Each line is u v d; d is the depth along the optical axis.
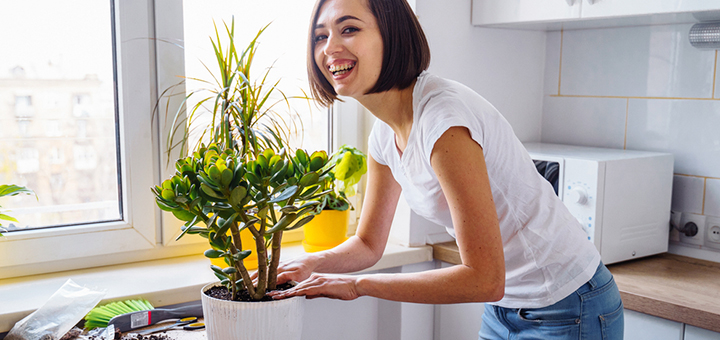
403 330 1.82
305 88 1.79
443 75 1.84
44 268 1.47
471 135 0.93
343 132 1.89
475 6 1.88
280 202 0.89
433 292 0.94
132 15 1.49
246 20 1.67
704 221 1.73
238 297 0.93
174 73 1.57
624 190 1.59
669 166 1.70
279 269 1.10
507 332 1.23
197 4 1.59
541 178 1.12
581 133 2.03
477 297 0.92
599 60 1.97
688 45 1.74
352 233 1.94
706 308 1.30
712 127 1.70
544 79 2.14
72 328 1.16
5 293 1.31
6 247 1.41
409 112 1.07
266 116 1.62
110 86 1.52
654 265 1.66
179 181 0.86
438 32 1.81
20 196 1.44
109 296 1.30
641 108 1.86
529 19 1.73
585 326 1.12
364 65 0.98
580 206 1.57
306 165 0.91
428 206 1.12
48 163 1.46
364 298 1.81
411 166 1.05
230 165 0.85
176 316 1.24
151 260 1.61
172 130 1.57
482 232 0.91
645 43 1.84
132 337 1.12
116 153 1.55
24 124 1.42
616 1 1.55
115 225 1.54
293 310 0.92
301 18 1.77
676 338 1.38
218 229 0.88
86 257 1.52
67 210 1.50
